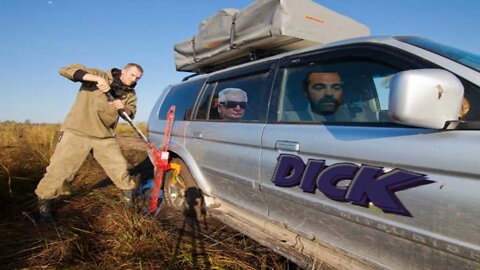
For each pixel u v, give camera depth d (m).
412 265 1.71
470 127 1.48
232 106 3.19
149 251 2.89
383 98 2.00
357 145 1.93
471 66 1.68
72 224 3.49
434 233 1.55
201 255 2.88
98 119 3.92
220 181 3.33
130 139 12.91
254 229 2.91
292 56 2.71
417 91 1.41
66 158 3.75
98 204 4.20
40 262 2.67
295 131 2.39
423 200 1.58
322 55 2.44
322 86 2.37
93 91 3.84
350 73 2.23
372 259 1.93
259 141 2.68
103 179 5.59
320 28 3.25
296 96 2.55
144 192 5.00
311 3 3.20
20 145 8.51
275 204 2.62
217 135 3.27
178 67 4.65
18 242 3.06
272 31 3.04
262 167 2.65
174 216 4.02
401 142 1.72
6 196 4.44
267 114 2.73
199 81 4.05
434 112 1.44
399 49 1.97
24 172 5.59
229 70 3.50
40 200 3.62
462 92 1.46
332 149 2.07
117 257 2.79
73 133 3.79
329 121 2.23
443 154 1.52
